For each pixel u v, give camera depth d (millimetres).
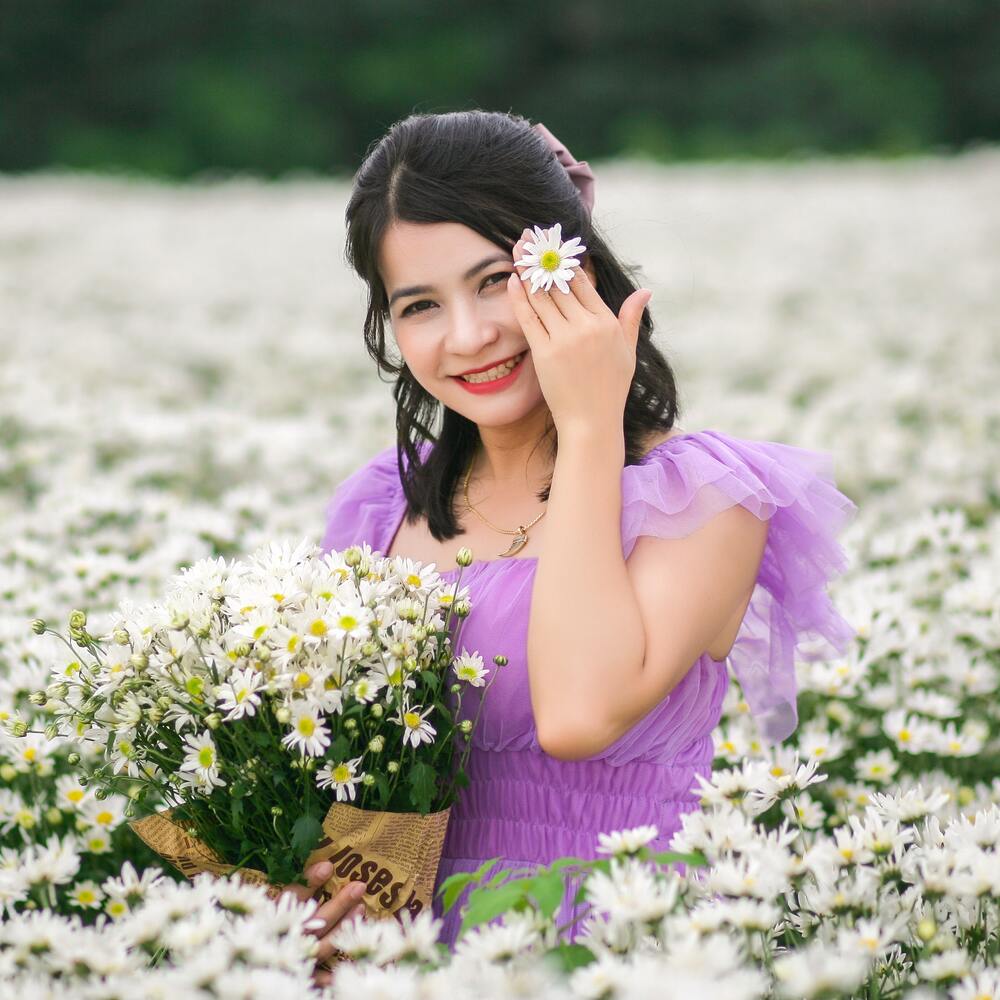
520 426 2371
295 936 1799
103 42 27562
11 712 2623
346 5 28312
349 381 8031
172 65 27906
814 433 5809
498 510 2398
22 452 5344
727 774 2086
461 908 2207
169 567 3635
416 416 2518
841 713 3092
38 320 9062
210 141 27156
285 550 2178
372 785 2027
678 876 1915
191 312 10039
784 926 1946
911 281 10719
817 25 28250
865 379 7203
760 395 7066
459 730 2160
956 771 2957
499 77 28422
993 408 6340
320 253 12844
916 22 27875
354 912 2055
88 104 27641
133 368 7949
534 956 1732
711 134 25359
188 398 7367
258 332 9227
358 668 2033
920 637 3270
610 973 1601
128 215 15250
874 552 3957
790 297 10461
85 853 2645
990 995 1696
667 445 2258
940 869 1857
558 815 2223
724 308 9898
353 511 2674
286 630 1959
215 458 5445
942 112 27625
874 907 1865
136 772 2527
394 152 2229
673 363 6277
